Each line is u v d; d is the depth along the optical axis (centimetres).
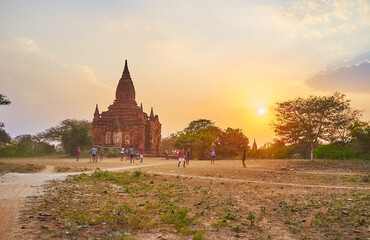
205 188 1623
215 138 6838
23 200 1169
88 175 2081
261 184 1769
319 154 4903
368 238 784
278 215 1040
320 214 1020
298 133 3962
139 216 995
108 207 1102
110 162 3919
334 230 861
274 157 5831
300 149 5566
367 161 3434
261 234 828
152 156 6228
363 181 1905
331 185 1736
